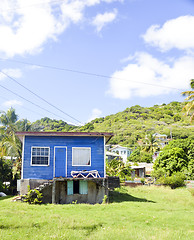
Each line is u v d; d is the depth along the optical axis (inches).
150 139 3169.3
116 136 4360.2
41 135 831.1
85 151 840.3
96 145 846.5
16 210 582.2
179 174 1494.8
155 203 814.5
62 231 422.3
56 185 816.9
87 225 470.9
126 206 713.0
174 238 398.0
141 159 2883.9
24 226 445.7
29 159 817.5
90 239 384.5
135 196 985.5
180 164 1604.3
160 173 1628.9
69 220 493.0
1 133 1307.8
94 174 824.9
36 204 733.3
